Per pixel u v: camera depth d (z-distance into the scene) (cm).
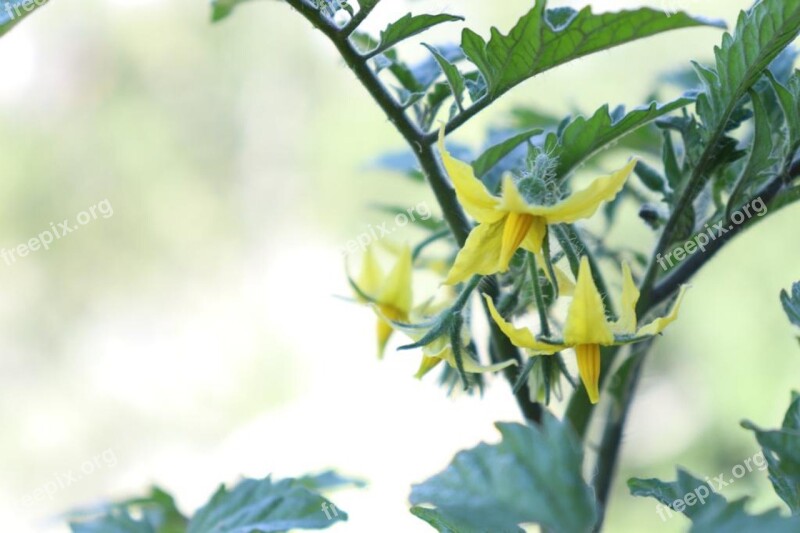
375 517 320
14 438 725
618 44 116
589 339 107
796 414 106
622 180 104
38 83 796
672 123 135
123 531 163
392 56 148
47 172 794
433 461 499
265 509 131
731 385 539
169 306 805
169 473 673
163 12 818
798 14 111
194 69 827
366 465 516
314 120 820
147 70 822
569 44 117
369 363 653
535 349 110
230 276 820
